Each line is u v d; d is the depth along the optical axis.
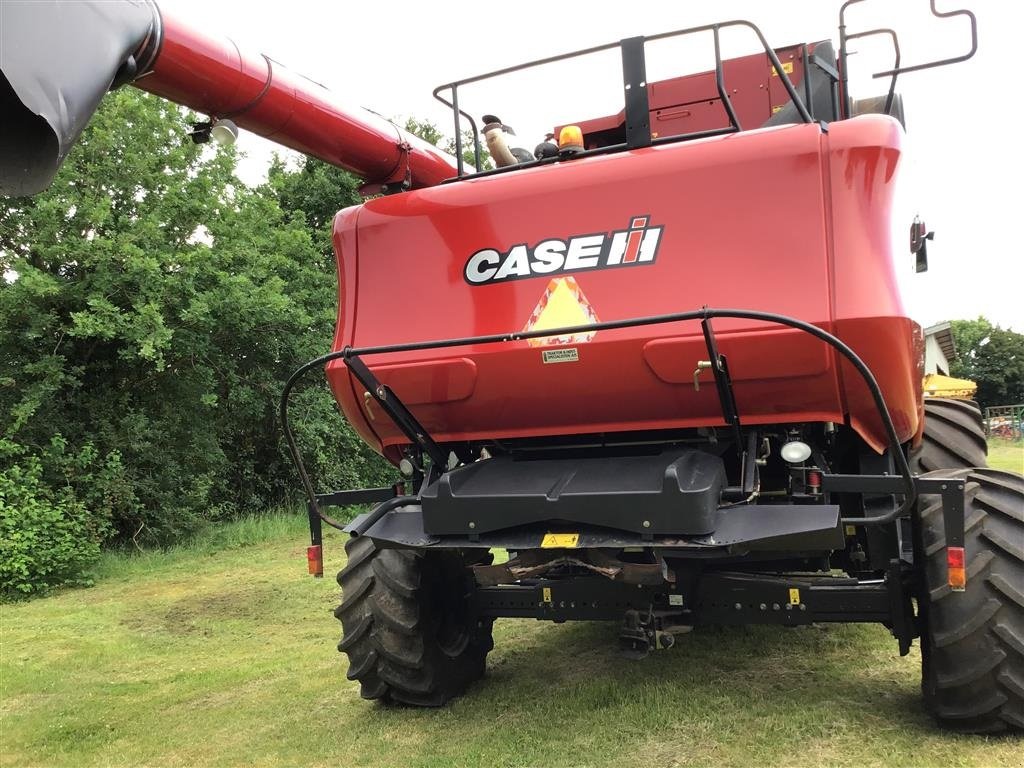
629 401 3.31
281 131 4.20
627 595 3.72
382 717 4.02
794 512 2.91
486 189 3.56
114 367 11.88
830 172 3.03
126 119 12.04
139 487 11.04
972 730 3.21
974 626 3.04
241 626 6.63
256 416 13.58
